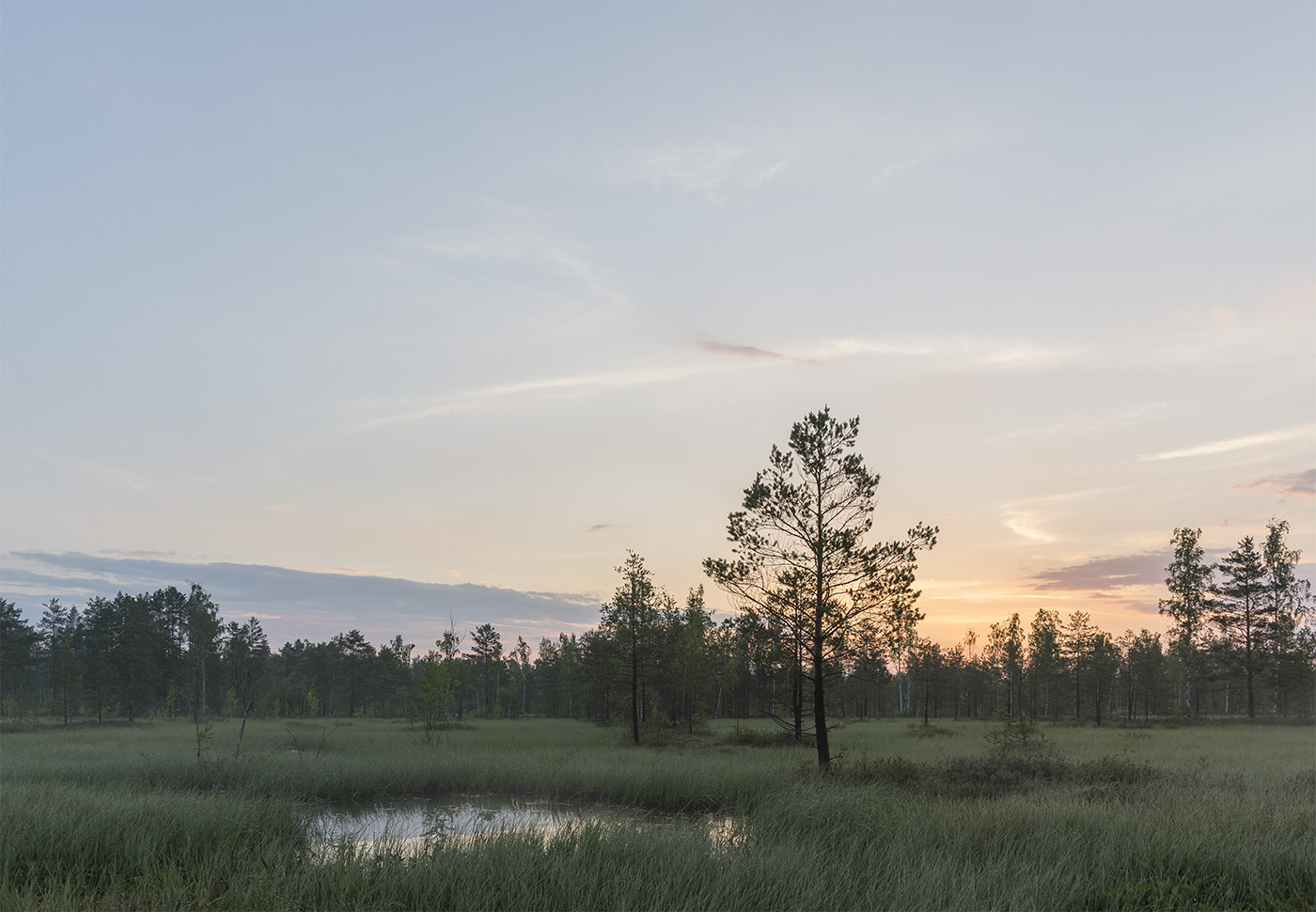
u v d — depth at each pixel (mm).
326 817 14680
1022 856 9492
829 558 19641
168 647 81938
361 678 94250
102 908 7832
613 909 7367
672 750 27797
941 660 84188
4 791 13648
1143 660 59781
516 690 112562
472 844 9445
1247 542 55219
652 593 38281
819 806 11609
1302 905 7711
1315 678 53844
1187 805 11859
